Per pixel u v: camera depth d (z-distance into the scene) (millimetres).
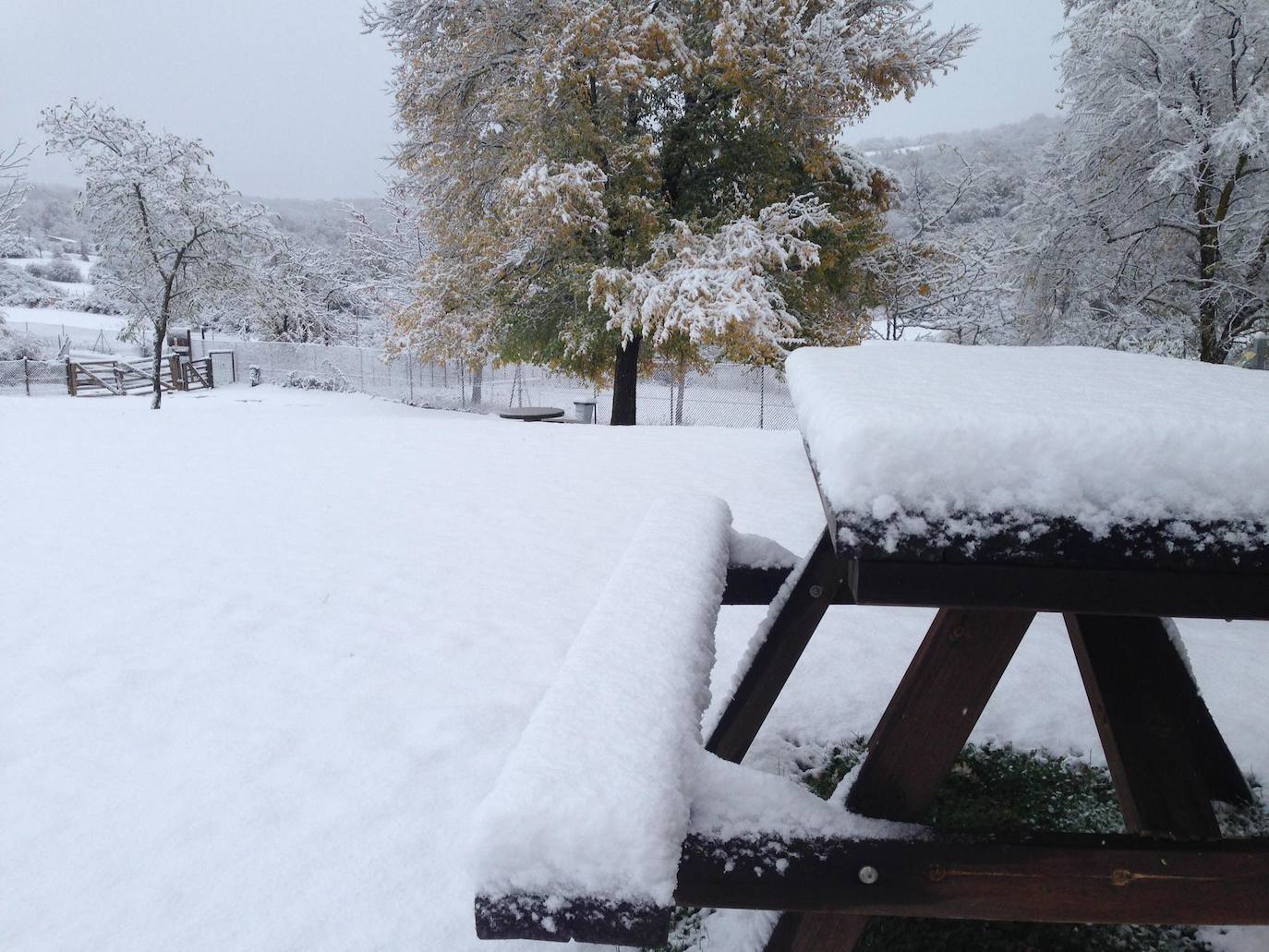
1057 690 3346
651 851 906
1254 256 12812
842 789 1419
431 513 6191
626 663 1311
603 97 14375
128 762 2988
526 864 911
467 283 16766
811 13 15844
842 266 16250
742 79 13922
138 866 2432
